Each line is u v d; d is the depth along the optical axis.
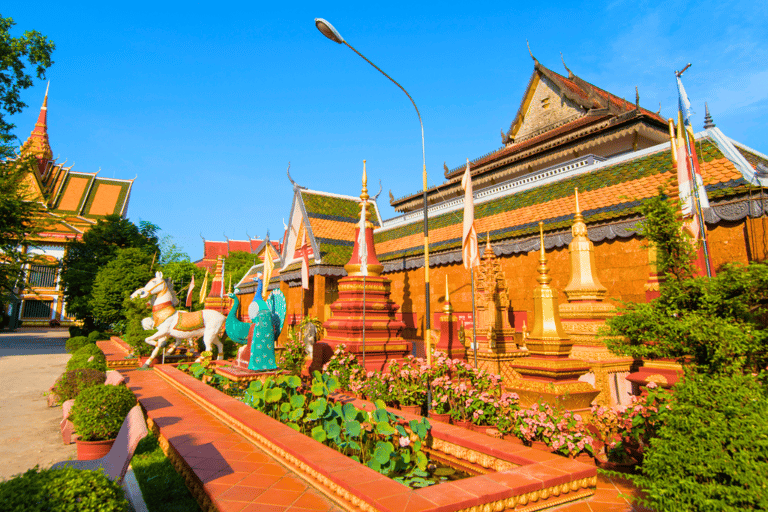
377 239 22.42
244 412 6.63
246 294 33.75
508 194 15.87
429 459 5.58
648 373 6.86
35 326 52.81
